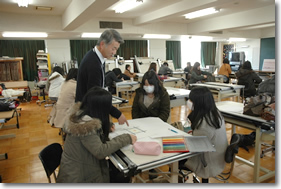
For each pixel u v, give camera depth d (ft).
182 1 15.20
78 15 12.78
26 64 26.68
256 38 34.45
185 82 22.91
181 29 25.82
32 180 7.95
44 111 18.44
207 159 5.32
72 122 4.26
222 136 5.44
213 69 33.12
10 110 10.83
